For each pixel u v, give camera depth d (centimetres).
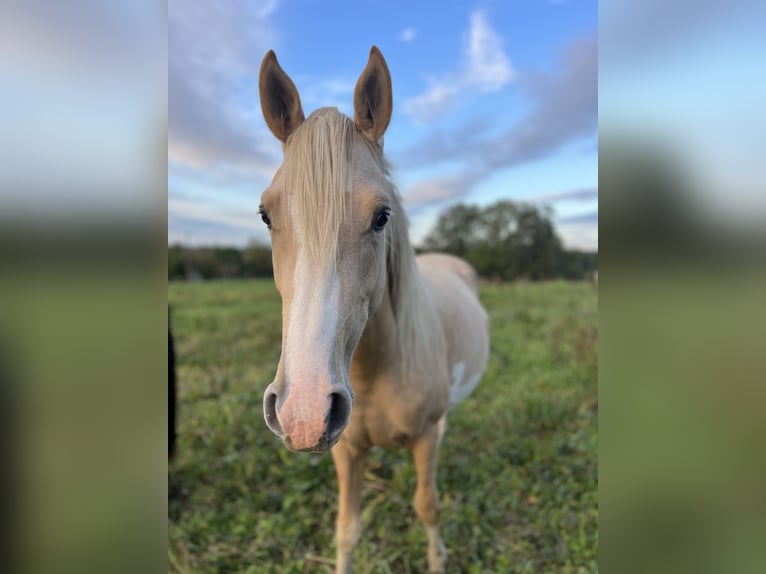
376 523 233
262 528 231
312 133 116
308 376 98
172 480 270
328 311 105
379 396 170
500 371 431
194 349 508
